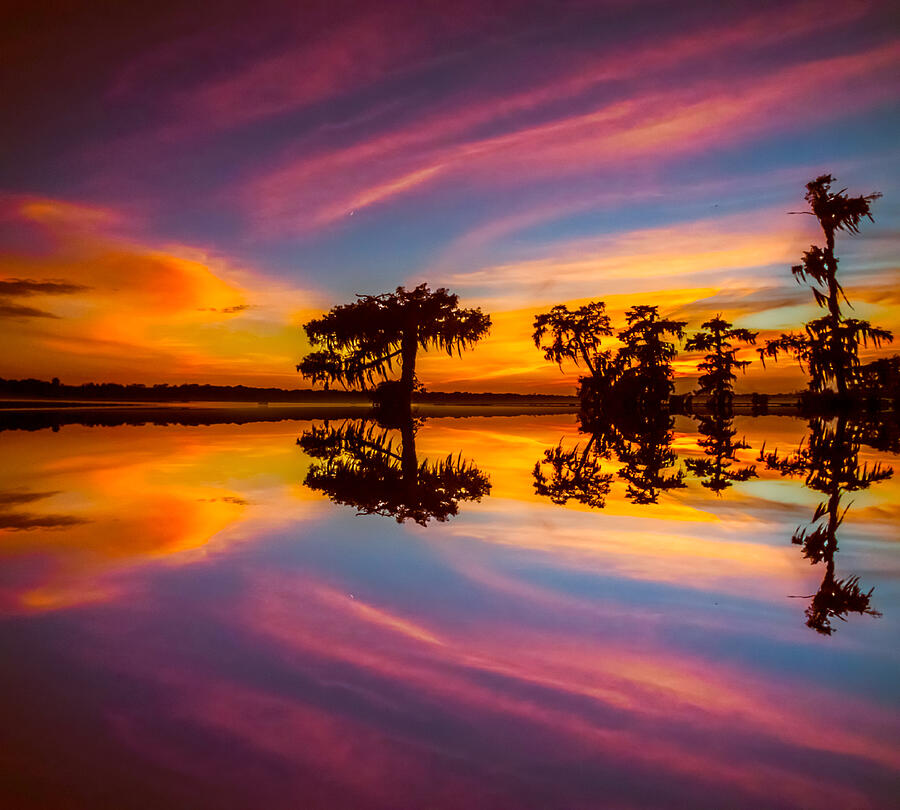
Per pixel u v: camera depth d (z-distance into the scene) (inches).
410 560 138.8
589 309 1441.9
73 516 188.1
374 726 68.2
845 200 1074.7
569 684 78.1
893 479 276.4
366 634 94.7
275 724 68.4
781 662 84.7
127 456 370.9
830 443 488.7
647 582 122.4
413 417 1024.2
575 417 1062.4
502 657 86.3
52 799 55.7
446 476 288.2
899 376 1100.5
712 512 197.8
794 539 159.9
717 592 115.8
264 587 118.4
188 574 127.2
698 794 56.9
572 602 109.9
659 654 87.4
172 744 64.6
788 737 66.3
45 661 84.4
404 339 1368.1
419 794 56.6
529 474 298.2
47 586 118.6
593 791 57.4
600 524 179.3
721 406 1412.4
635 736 66.4
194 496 226.1
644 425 787.4
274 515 190.9
